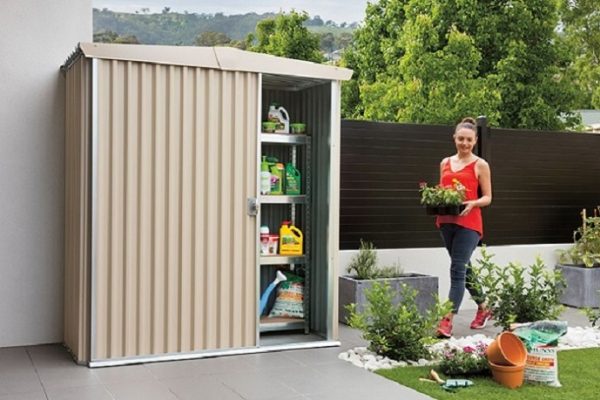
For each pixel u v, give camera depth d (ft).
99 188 15.61
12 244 17.76
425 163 23.47
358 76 74.33
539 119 63.67
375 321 16.58
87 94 15.61
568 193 26.37
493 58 65.46
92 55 15.44
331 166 18.39
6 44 17.70
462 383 14.15
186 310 16.46
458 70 62.75
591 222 25.80
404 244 23.20
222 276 16.79
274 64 17.24
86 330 15.69
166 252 16.24
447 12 65.82
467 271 20.08
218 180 16.76
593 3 73.51
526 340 14.65
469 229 19.38
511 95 63.77
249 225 17.15
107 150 15.70
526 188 25.49
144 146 16.02
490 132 24.76
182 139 16.37
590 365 16.02
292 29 75.46
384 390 13.97
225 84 16.79
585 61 72.59
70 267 17.13
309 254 19.26
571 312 23.41
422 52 65.05
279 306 19.16
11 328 17.79
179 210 16.37
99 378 14.67
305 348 17.66
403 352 16.20
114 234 15.75
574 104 66.39
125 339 15.87
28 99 17.90
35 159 17.97
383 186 22.77
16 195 17.80
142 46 15.84
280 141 18.63
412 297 17.25
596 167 26.94
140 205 15.98
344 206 22.16
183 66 16.34
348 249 22.29
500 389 14.05
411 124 23.18
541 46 65.51
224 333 16.85
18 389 13.84
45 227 18.07
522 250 25.17
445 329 18.79
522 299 18.70
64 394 13.52
